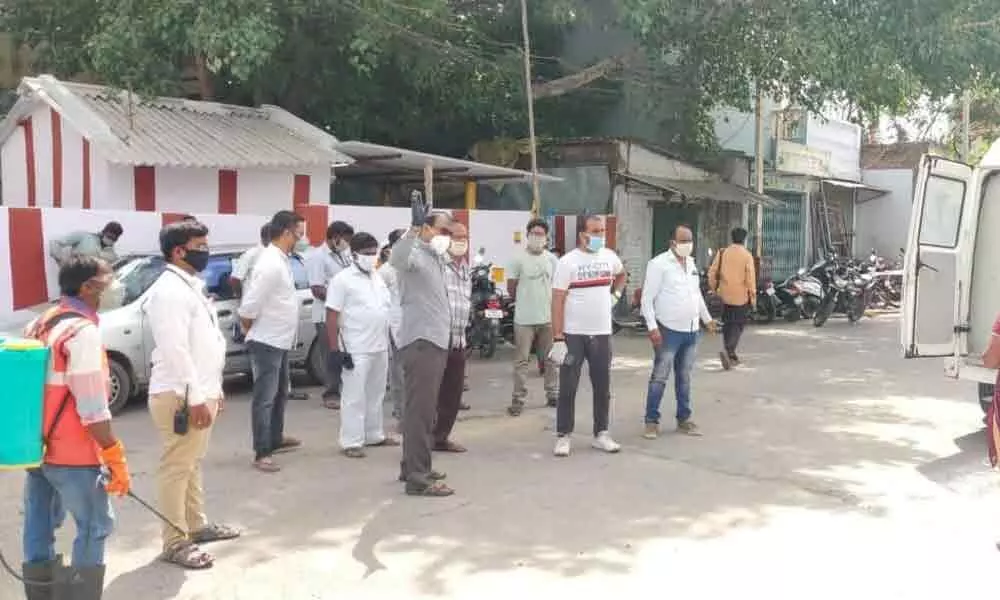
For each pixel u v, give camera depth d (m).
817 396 10.10
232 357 9.48
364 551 5.19
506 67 15.80
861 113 18.27
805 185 23.92
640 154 18.55
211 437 7.83
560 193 18.62
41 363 3.82
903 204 26.42
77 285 3.96
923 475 6.87
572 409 7.36
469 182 16.73
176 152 12.22
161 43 13.04
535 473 6.81
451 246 6.62
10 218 10.05
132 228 10.85
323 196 14.27
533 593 4.62
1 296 10.02
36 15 14.22
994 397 5.43
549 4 15.59
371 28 13.84
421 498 6.16
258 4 12.39
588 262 7.30
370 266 7.32
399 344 6.31
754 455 7.42
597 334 7.36
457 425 8.45
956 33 14.56
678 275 7.96
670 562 5.05
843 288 17.61
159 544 5.26
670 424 8.59
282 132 14.19
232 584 4.72
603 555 5.15
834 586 4.74
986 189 8.56
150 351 8.82
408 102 16.97
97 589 4.11
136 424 8.31
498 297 12.57
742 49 15.50
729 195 18.84
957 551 5.26
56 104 12.48
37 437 3.84
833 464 7.17
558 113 20.22
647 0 13.76
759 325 17.72
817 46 13.86
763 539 5.43
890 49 14.45
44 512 4.21
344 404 7.26
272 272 6.67
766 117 21.83
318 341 10.21
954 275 8.92
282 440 7.34
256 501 6.08
